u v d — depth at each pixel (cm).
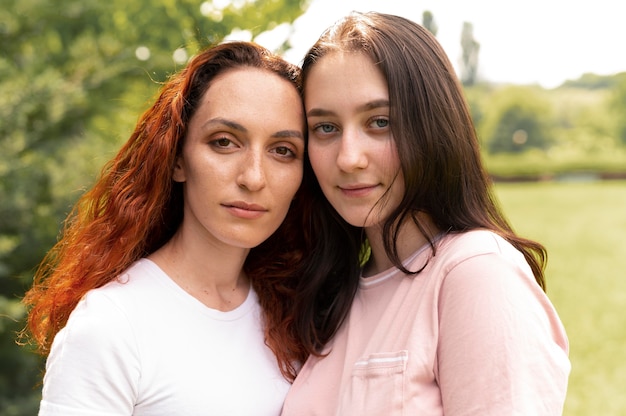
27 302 221
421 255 192
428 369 173
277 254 224
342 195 192
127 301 185
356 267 213
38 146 584
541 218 2455
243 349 201
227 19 466
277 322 212
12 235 538
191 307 195
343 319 207
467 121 197
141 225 198
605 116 5600
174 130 194
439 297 178
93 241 200
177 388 183
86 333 175
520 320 164
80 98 573
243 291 214
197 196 194
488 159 5153
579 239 1919
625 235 1966
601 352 871
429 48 191
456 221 191
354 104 184
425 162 186
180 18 511
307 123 200
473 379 164
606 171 4844
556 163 4897
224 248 201
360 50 185
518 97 5466
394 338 182
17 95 550
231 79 193
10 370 521
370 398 179
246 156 191
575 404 692
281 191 197
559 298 1194
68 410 170
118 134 506
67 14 634
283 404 201
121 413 175
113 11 596
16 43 646
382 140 186
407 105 184
